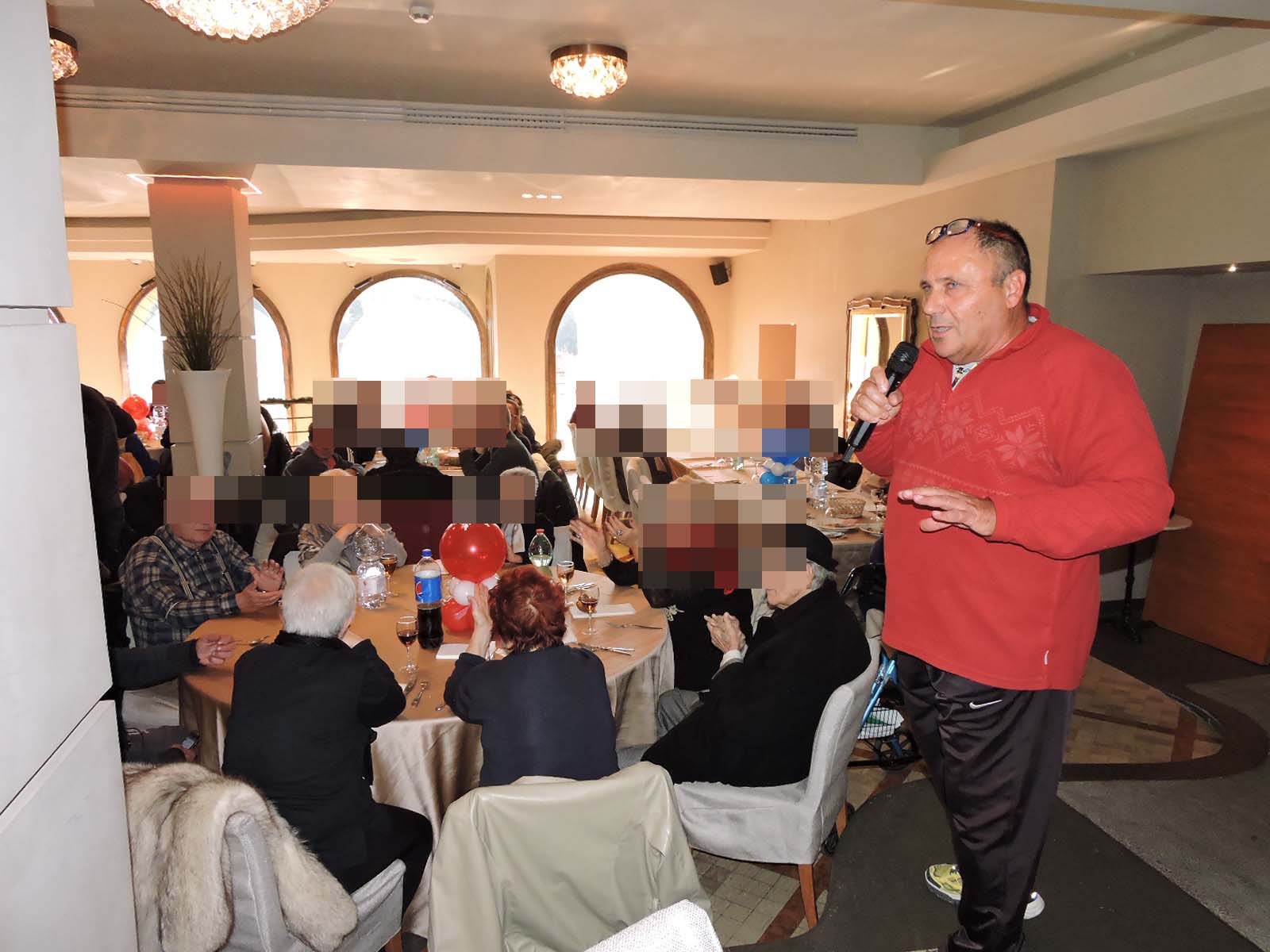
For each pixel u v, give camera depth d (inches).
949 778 66.7
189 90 179.2
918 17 133.0
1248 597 175.5
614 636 107.6
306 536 128.6
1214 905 91.7
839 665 87.5
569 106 193.3
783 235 341.4
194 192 212.5
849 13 131.0
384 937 78.2
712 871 105.7
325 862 74.4
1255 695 155.1
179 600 111.0
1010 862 65.6
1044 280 185.6
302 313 450.9
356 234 342.0
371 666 78.7
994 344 58.8
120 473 210.8
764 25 136.3
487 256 426.0
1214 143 153.3
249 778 74.4
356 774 78.0
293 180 205.3
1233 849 102.8
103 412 123.0
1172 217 163.3
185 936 57.3
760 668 88.7
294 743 74.1
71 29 140.9
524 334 418.3
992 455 59.0
